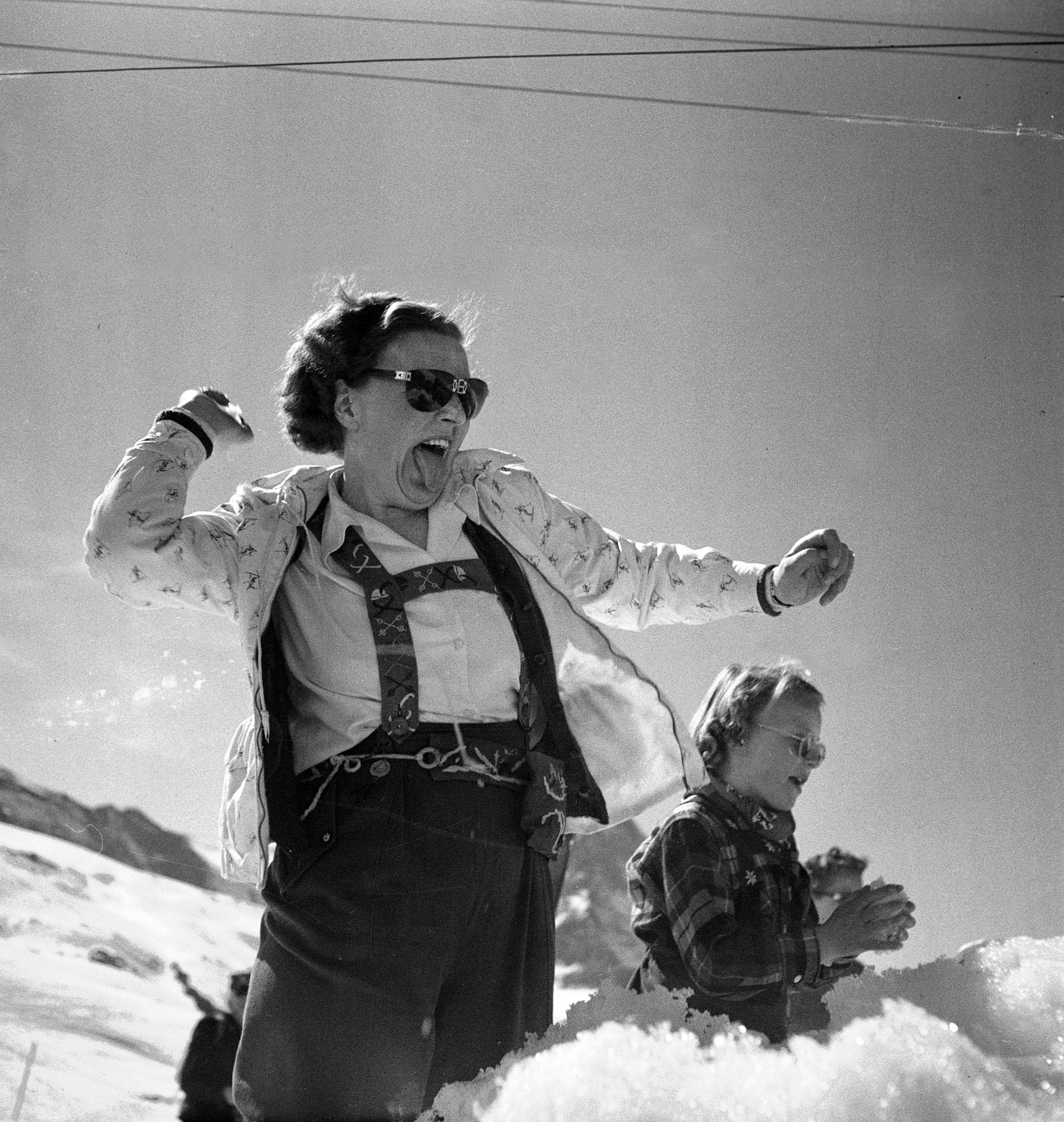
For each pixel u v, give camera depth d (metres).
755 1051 1.56
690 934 1.73
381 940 1.48
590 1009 1.68
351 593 1.59
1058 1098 1.55
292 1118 1.48
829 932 1.81
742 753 1.83
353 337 1.66
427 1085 1.48
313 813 1.54
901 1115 1.50
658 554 1.84
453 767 1.53
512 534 1.69
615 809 1.77
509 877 1.54
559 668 1.72
